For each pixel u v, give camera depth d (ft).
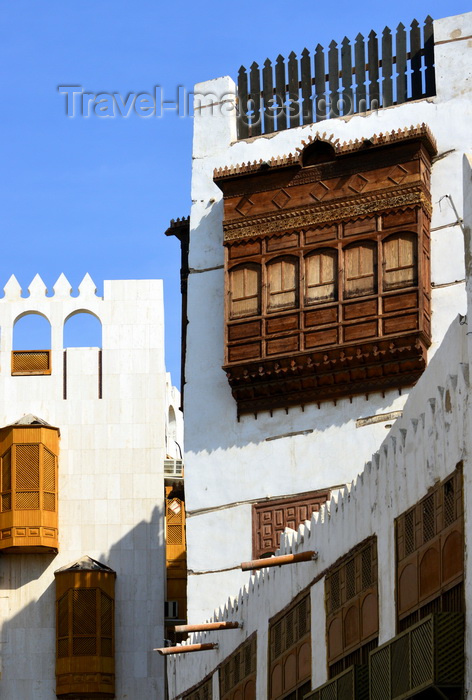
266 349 129.08
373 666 85.81
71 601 157.17
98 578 157.79
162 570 159.33
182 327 144.56
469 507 77.87
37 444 160.15
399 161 125.39
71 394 163.84
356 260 126.11
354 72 133.49
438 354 84.48
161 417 163.02
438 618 77.20
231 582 130.11
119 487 161.48
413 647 79.56
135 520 160.76
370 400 125.59
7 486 159.43
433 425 84.02
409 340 122.31
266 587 112.68
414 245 123.85
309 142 129.80
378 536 91.86
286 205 130.11
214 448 133.18
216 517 131.95
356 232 126.41
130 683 156.56
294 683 105.09
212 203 137.80
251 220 131.54
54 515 159.74
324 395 127.95
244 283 131.23
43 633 157.89
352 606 95.50
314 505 127.13
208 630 116.98
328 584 100.07
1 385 164.35
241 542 130.31
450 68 128.06
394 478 89.81
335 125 132.26
